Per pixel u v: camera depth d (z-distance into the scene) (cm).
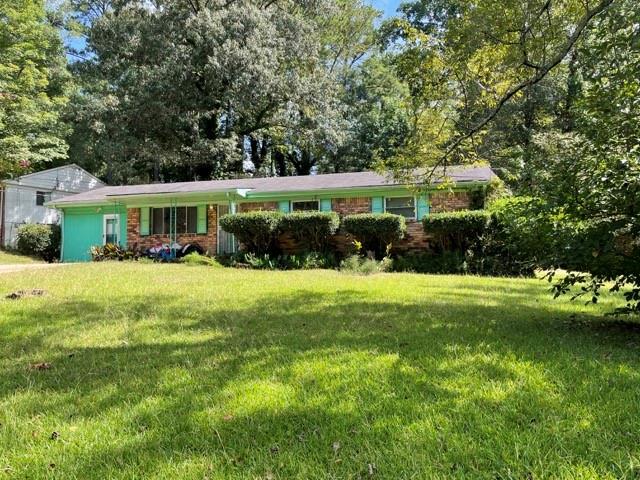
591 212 447
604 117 452
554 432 226
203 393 300
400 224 1348
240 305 643
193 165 2697
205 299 693
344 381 312
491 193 1363
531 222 478
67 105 2411
